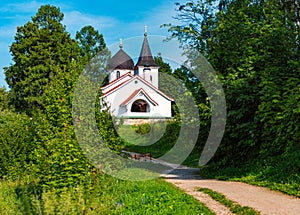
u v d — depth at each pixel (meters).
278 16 13.98
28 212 6.55
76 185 8.59
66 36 37.75
